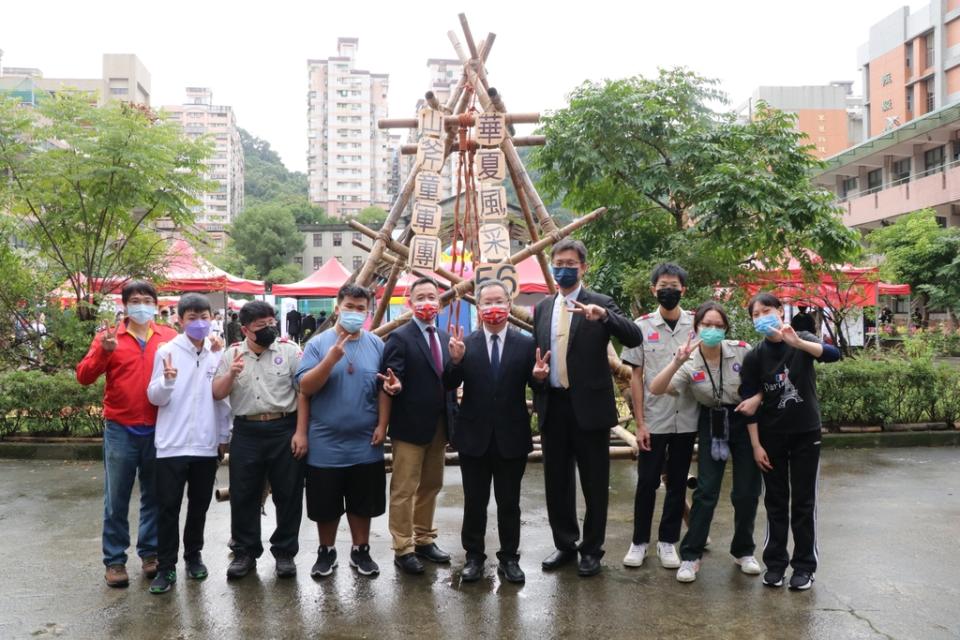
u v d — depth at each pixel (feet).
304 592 13.14
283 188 340.80
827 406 26.71
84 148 28.43
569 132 32.83
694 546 13.64
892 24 104.78
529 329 20.44
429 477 14.74
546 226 19.11
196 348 13.74
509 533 13.71
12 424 26.53
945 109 74.69
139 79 197.36
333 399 13.67
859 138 140.36
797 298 40.83
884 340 55.88
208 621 11.89
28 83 94.53
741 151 32.32
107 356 13.38
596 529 13.82
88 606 12.51
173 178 30.76
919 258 63.46
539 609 12.31
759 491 13.99
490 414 13.50
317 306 109.81
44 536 16.60
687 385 13.99
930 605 12.33
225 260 41.04
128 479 13.67
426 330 14.24
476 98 20.08
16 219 30.07
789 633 11.30
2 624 11.77
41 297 31.17
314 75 311.47
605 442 13.85
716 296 31.99
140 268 32.91
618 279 33.45
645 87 34.09
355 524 14.11
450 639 11.20
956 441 26.63
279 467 13.84
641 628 11.54
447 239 30.63
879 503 18.90
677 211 34.40
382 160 316.81
